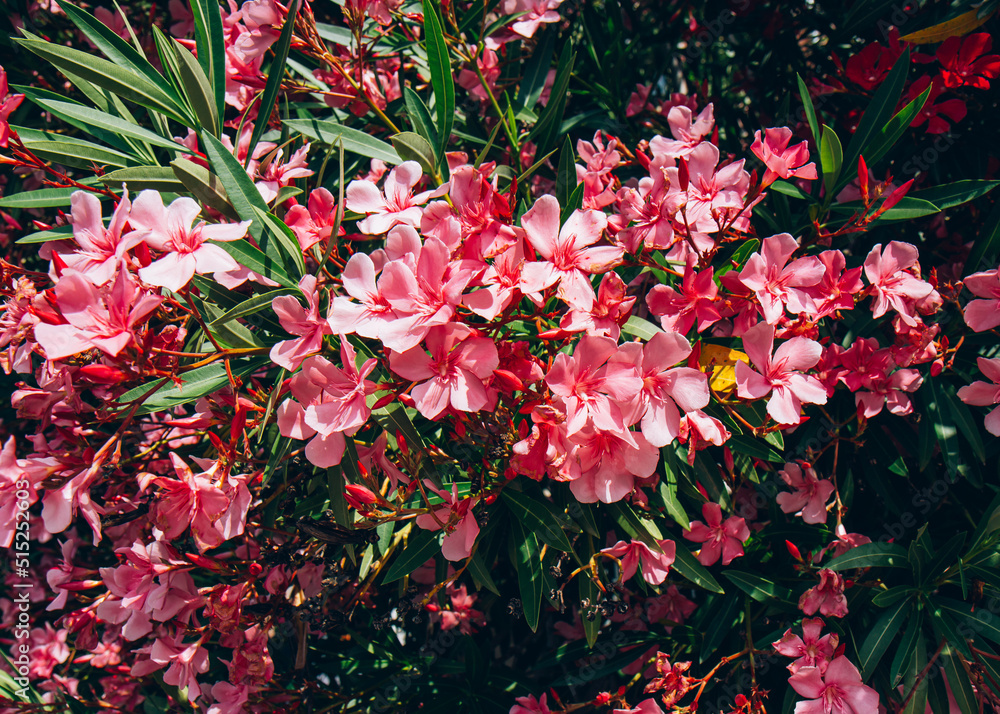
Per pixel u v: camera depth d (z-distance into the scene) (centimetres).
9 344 48
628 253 47
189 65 46
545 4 57
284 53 49
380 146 52
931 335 51
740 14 70
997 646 54
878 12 61
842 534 52
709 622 56
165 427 54
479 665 58
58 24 66
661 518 52
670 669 50
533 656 71
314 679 59
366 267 41
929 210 50
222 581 54
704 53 76
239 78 51
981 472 58
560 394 40
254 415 49
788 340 45
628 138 66
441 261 40
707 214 47
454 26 56
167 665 54
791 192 54
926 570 50
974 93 61
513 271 41
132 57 48
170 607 47
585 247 42
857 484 62
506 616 67
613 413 40
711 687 55
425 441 48
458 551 44
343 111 60
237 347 45
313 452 41
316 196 47
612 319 42
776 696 57
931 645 51
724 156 63
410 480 45
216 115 49
